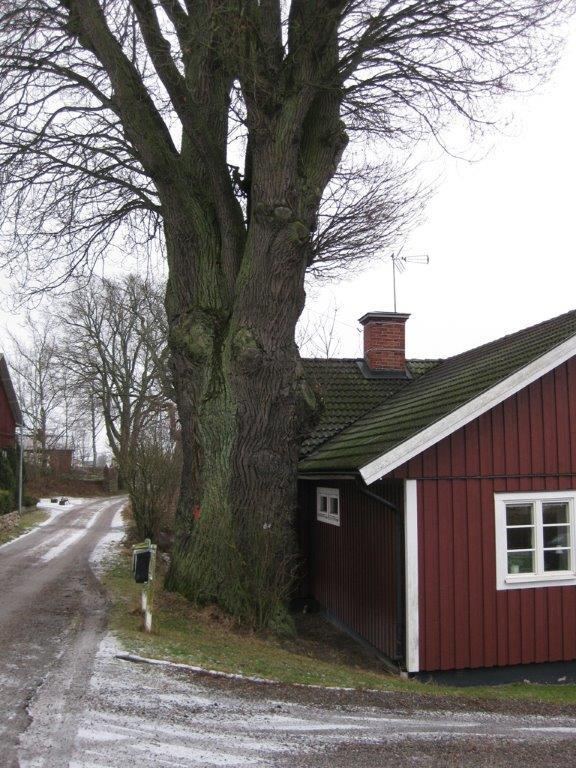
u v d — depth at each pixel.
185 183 9.37
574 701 7.45
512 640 8.52
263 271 8.80
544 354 8.41
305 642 9.13
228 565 8.59
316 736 5.17
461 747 5.18
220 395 8.93
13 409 30.91
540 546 8.77
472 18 9.11
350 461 9.00
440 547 8.37
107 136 10.45
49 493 46.25
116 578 11.52
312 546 12.52
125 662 6.44
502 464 8.70
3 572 12.38
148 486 15.65
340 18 8.88
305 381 9.58
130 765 4.39
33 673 6.05
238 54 8.43
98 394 37.88
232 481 8.78
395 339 14.72
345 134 10.05
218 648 7.39
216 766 4.49
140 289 33.97
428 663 8.18
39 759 4.38
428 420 8.52
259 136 8.77
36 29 9.54
